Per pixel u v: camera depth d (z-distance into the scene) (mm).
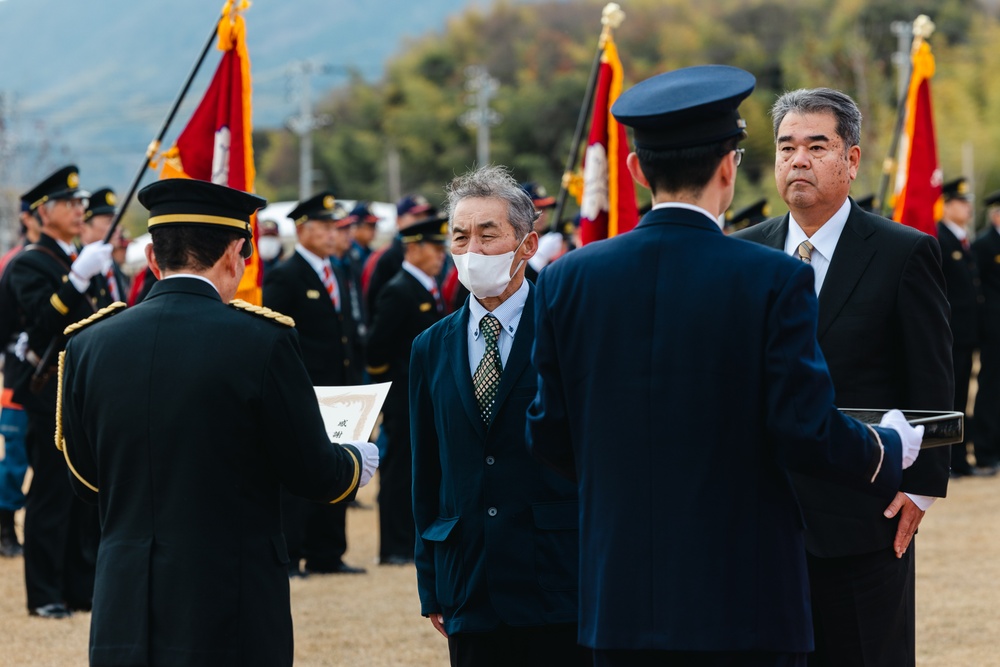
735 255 3705
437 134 66188
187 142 8125
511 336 4926
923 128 10906
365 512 13289
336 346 10391
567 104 63625
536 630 4805
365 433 4758
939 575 9375
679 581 3602
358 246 17109
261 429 4301
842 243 5074
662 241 3789
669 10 69188
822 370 3586
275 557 4371
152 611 4148
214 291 4469
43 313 8258
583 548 3807
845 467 3600
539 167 62219
